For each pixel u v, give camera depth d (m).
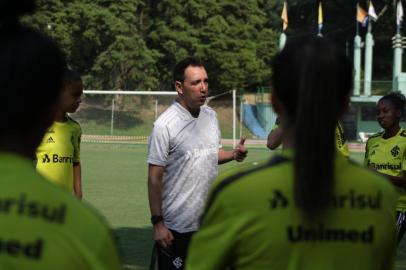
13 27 1.86
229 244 2.16
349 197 2.20
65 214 1.80
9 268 1.72
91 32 39.69
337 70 2.11
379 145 7.02
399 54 41.97
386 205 2.26
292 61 2.15
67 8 40.19
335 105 2.09
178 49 41.84
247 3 43.69
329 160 2.08
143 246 8.75
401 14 42.16
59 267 1.74
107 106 33.69
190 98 5.06
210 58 42.44
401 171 6.82
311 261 2.15
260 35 45.22
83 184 16.03
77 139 6.75
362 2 52.62
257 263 2.16
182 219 5.11
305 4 53.62
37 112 1.86
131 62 39.59
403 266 7.88
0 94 1.79
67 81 6.14
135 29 41.09
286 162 2.20
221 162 5.39
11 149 1.86
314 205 2.08
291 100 2.17
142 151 27.11
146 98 34.34
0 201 1.78
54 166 6.49
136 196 13.96
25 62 1.80
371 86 43.25
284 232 2.13
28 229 1.75
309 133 2.06
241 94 43.47
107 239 1.84
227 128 40.19
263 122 40.72
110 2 40.62
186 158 5.07
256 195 2.15
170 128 5.03
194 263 2.25
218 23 42.25
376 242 2.22
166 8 42.25
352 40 56.31
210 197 2.27
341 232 2.17
